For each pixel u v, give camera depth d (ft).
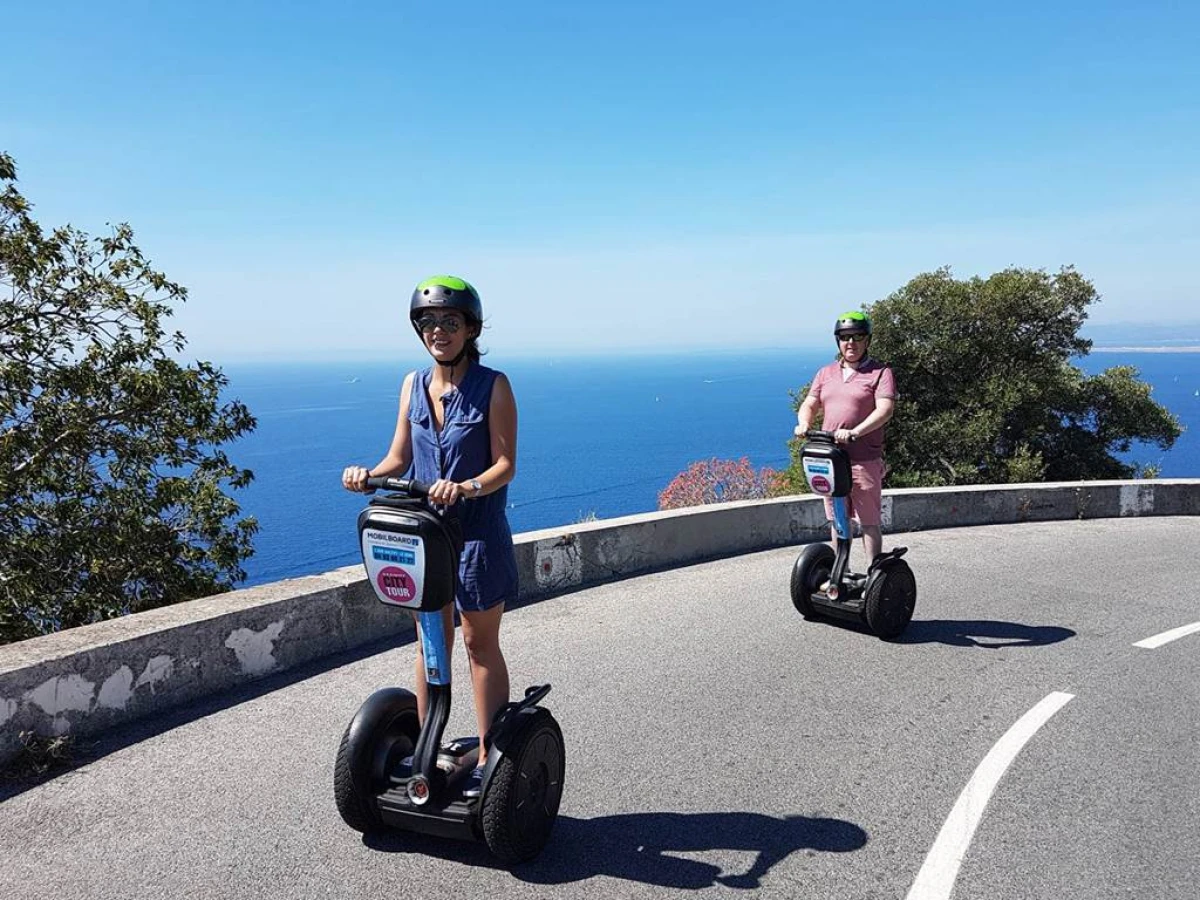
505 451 9.45
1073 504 34.09
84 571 32.94
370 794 9.57
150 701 13.67
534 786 9.43
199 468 36.58
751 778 11.70
